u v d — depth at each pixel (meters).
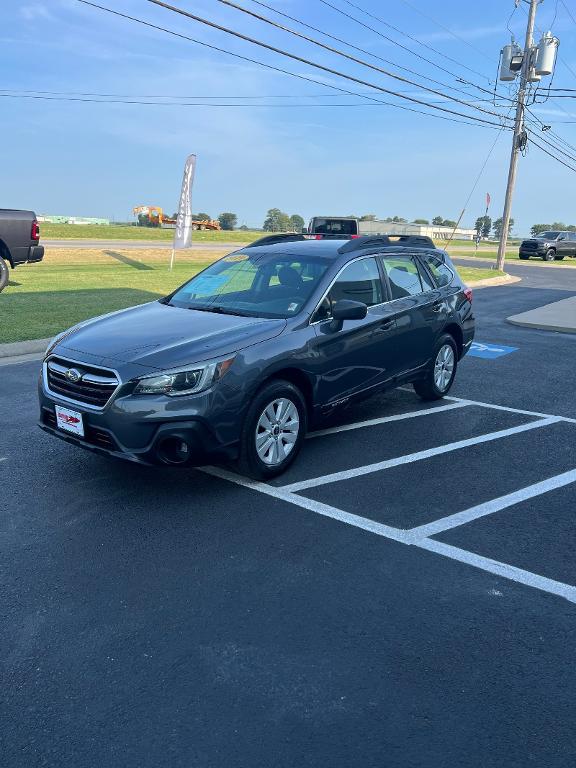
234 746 2.51
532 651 3.10
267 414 4.89
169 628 3.23
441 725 2.62
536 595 3.58
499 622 3.32
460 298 7.48
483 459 5.66
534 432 6.45
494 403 7.54
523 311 15.93
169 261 28.06
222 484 4.97
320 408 5.41
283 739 2.54
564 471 5.42
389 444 6.00
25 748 2.48
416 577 3.73
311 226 25.11
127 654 3.03
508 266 34.56
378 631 3.23
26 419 6.45
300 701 2.74
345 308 5.16
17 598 3.46
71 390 4.63
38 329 10.51
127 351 4.56
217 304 5.63
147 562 3.84
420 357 6.79
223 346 4.60
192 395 4.35
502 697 2.79
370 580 3.69
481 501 4.79
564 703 2.76
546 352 10.78
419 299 6.69
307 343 5.12
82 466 5.28
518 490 5.00
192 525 4.30
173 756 2.46
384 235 6.55
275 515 4.47
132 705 2.71
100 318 5.52
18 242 14.90
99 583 3.61
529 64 26.14
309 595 3.53
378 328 5.96
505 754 2.48
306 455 5.65
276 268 5.83
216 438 4.48
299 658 3.02
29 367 8.63
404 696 2.78
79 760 2.43
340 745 2.52
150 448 4.30
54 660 2.98
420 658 3.03
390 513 4.55
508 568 3.85
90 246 33.78
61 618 3.30
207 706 2.71
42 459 5.41
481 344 11.45
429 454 5.75
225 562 3.85
